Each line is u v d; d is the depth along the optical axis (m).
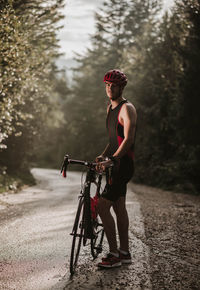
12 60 11.24
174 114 20.61
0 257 4.71
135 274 4.21
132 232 6.44
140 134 26.09
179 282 4.00
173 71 20.91
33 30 15.01
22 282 3.85
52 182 21.08
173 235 6.33
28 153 23.25
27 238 5.77
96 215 4.51
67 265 4.47
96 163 4.23
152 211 9.14
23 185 17.14
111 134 4.56
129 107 4.35
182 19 19.31
